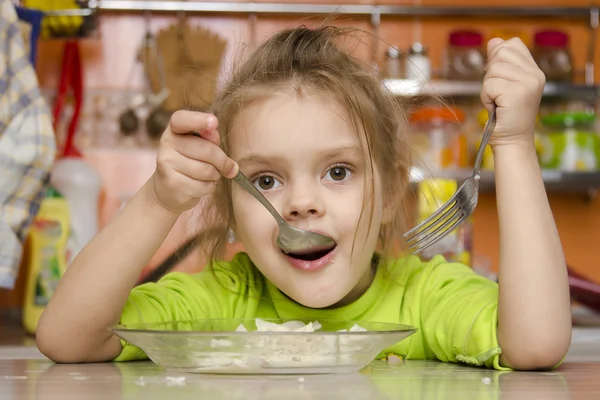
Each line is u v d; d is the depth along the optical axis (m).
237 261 1.05
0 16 1.35
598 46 1.97
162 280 1.03
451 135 1.69
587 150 1.77
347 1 1.94
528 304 0.87
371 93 0.99
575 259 1.96
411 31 1.94
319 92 0.93
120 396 0.70
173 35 1.80
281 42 1.01
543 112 1.93
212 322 0.92
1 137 1.34
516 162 0.91
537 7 1.94
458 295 0.96
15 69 1.35
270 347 0.78
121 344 0.93
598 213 1.96
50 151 1.36
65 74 1.69
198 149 0.85
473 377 0.81
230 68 1.10
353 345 0.78
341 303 1.00
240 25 1.90
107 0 1.82
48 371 0.84
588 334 1.37
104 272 0.90
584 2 1.99
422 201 1.36
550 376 0.83
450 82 1.75
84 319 0.90
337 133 0.92
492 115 0.91
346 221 0.91
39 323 0.91
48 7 1.60
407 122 1.07
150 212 0.90
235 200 0.94
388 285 1.02
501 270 0.89
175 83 1.79
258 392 0.71
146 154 1.85
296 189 0.91
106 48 1.88
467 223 1.57
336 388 0.73
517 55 0.92
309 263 0.91
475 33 1.82
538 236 0.89
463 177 1.67
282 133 0.91
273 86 0.93
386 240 1.03
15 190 1.34
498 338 0.88
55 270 1.55
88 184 1.61
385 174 1.01
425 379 0.79
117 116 1.86
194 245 1.18
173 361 0.80
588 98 1.88
